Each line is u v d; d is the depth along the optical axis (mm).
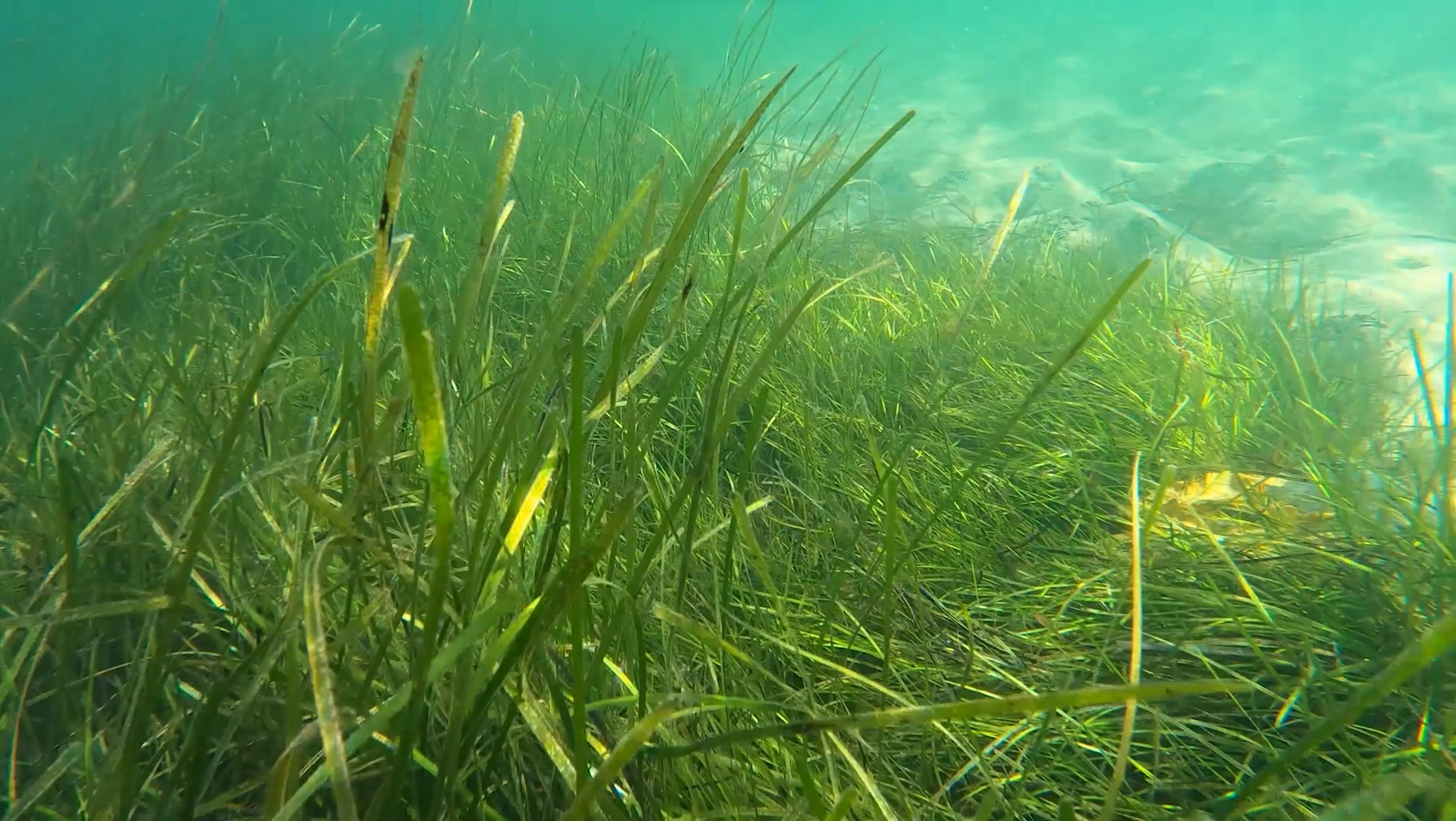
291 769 356
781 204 592
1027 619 651
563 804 430
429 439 272
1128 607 638
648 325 923
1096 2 10320
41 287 1063
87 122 2176
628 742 322
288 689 358
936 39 7230
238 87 2072
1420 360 693
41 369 822
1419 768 460
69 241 1112
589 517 559
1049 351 1150
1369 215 2027
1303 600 606
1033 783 504
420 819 394
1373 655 549
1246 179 2391
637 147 1436
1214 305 1414
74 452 616
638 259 507
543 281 1075
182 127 1818
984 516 803
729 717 468
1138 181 2504
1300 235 1954
